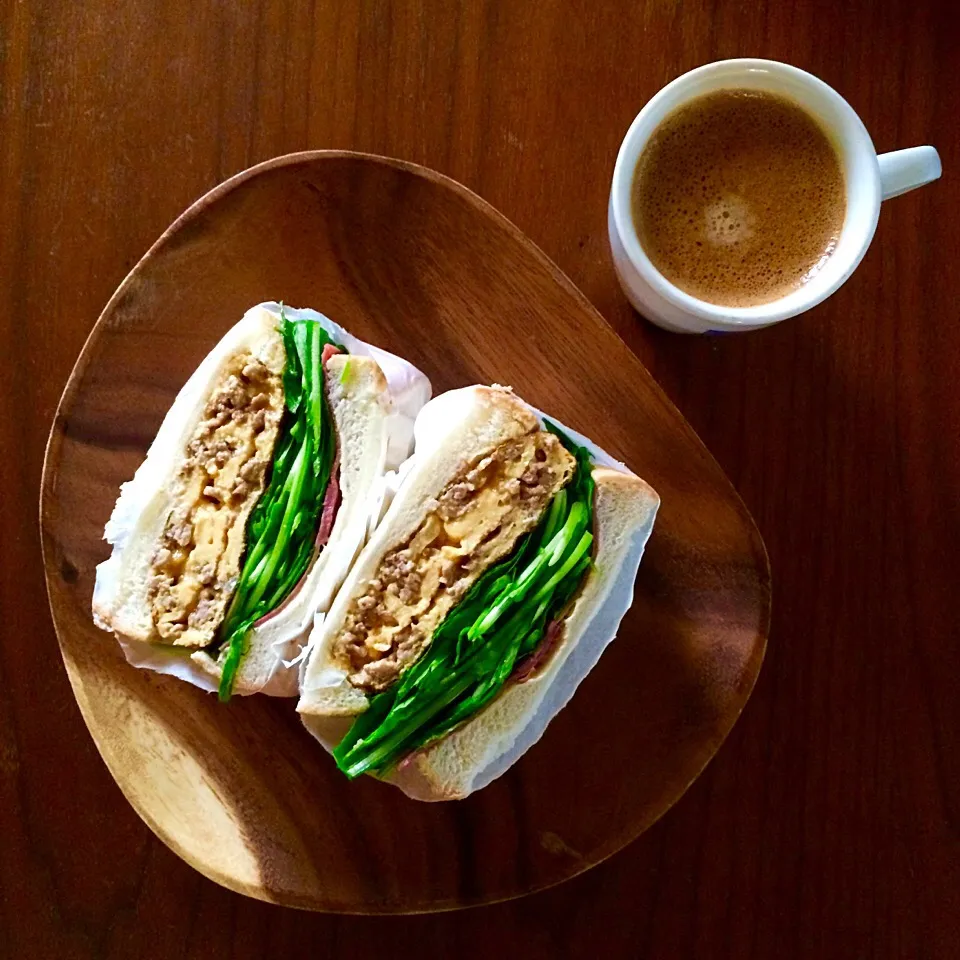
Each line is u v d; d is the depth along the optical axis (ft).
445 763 1.19
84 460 1.28
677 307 1.16
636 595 1.30
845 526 1.34
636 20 1.32
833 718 1.34
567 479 1.19
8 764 1.33
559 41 1.32
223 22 1.32
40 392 1.33
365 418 1.21
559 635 1.20
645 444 1.29
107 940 1.33
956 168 1.32
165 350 1.29
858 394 1.34
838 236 1.17
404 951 1.34
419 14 1.32
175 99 1.32
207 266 1.29
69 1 1.32
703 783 1.34
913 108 1.33
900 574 1.34
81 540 1.28
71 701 1.33
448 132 1.32
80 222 1.32
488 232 1.28
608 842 1.28
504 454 1.18
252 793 1.28
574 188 1.32
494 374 1.30
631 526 1.20
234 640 1.20
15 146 1.32
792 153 1.18
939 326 1.33
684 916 1.34
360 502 1.20
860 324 1.33
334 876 1.27
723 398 1.34
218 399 1.21
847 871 1.34
